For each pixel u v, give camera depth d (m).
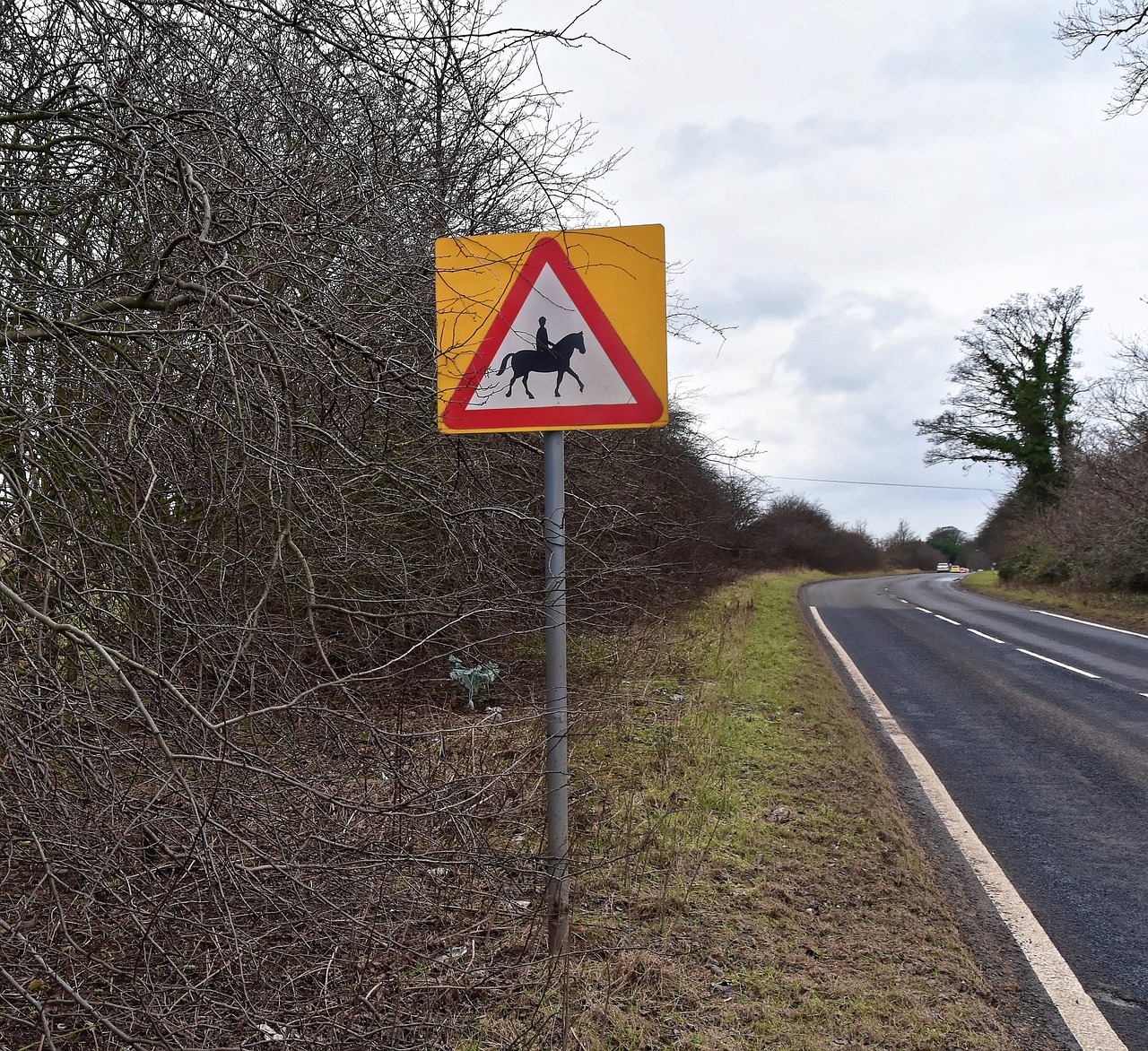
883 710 9.24
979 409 35.62
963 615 21.66
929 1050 2.82
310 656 4.68
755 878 4.15
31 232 3.52
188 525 4.16
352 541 4.15
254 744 2.96
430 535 5.50
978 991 3.25
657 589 9.35
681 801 5.15
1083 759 7.13
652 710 7.32
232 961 2.40
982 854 4.93
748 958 3.36
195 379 3.38
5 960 2.21
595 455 6.19
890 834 4.90
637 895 3.81
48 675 2.54
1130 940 3.84
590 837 4.44
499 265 3.27
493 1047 2.65
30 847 2.48
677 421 8.09
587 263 3.22
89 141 3.45
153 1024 2.12
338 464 4.48
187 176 2.73
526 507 4.90
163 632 3.15
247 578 3.86
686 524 8.60
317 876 2.53
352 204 3.87
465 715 5.63
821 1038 2.84
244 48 3.74
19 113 3.47
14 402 3.15
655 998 3.02
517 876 3.56
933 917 3.88
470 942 3.12
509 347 3.26
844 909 3.89
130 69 3.33
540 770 4.04
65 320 3.34
